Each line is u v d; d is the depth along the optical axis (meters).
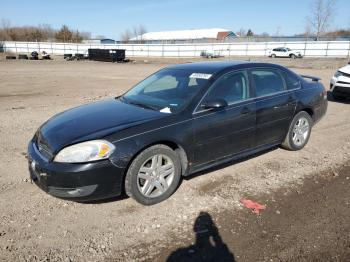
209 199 4.01
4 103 10.57
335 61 36.75
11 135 6.61
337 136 6.63
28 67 30.88
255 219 3.60
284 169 4.90
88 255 3.03
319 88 5.96
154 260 2.98
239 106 4.53
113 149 3.49
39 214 3.67
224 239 3.26
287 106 5.22
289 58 45.22
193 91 4.30
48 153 3.56
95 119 3.98
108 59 45.56
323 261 2.96
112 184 3.56
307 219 3.60
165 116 3.95
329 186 4.37
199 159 4.25
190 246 3.16
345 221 3.56
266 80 5.07
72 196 3.45
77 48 63.56
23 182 4.44
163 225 3.49
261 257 3.00
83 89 14.62
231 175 4.67
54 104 10.41
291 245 3.17
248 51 53.22
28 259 2.97
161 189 3.92
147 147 3.75
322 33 68.06
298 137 5.63
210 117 4.21
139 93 4.90
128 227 3.45
